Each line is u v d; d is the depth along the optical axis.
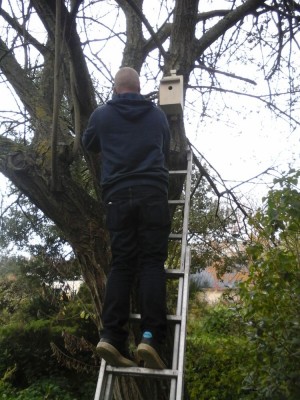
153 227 3.08
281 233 4.71
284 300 4.79
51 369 10.32
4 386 9.67
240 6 5.43
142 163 3.15
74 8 3.86
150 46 5.73
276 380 4.74
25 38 4.36
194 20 4.89
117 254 3.15
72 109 4.47
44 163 4.11
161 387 4.14
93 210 4.31
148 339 2.93
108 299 3.09
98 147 3.46
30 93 4.64
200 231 8.05
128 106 3.28
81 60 4.08
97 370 9.75
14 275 12.41
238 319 5.82
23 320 11.30
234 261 7.57
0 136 4.28
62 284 9.58
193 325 10.38
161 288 3.05
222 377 6.82
